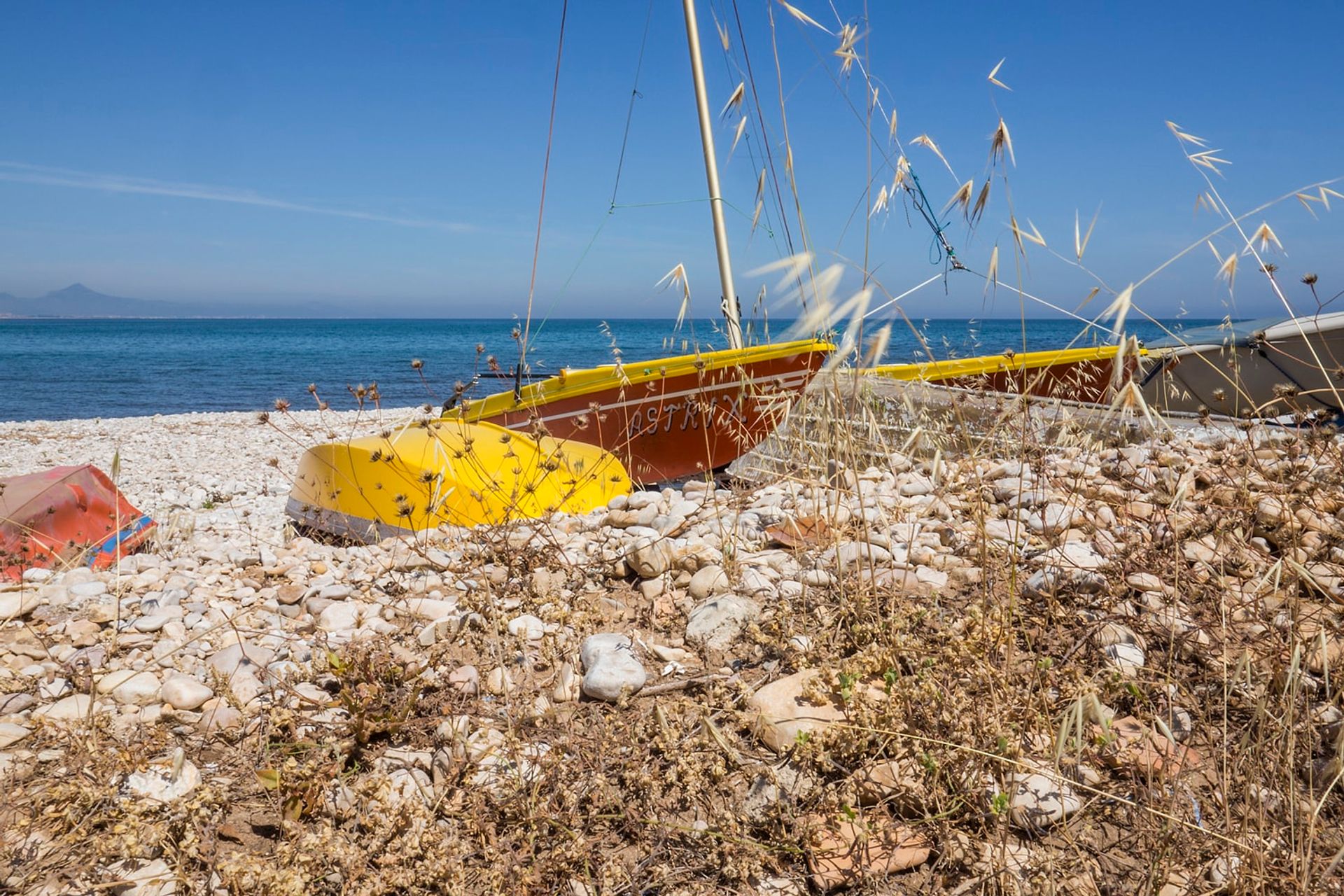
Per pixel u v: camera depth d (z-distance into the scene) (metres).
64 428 16.41
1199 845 1.75
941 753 1.97
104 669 2.65
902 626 2.48
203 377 32.91
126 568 3.71
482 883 1.81
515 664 2.65
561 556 3.46
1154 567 2.79
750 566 3.11
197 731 2.32
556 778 2.04
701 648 2.68
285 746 2.19
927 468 3.69
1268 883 1.62
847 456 3.25
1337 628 2.18
